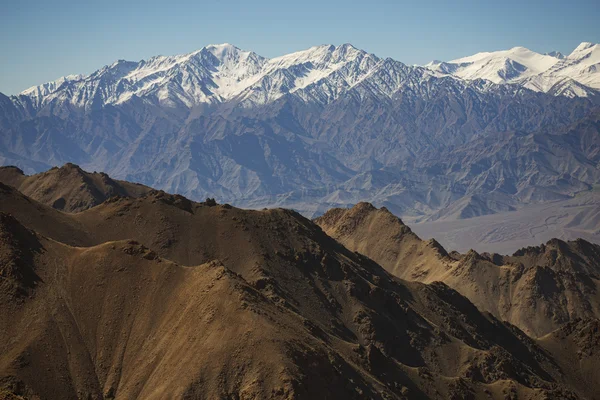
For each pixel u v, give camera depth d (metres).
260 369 173.25
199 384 173.12
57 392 177.62
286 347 178.25
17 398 140.00
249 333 180.38
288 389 168.12
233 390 172.12
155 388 178.00
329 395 177.25
